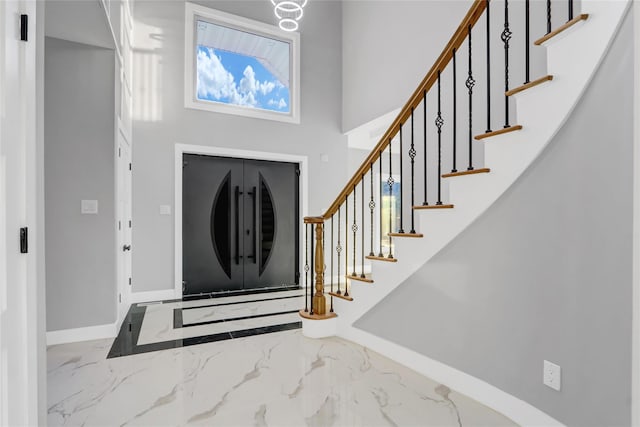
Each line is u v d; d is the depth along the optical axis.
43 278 1.30
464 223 2.00
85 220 2.97
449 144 3.57
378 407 1.91
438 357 2.22
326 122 5.47
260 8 5.04
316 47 5.43
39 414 1.26
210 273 4.75
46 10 2.46
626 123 1.33
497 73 3.06
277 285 5.20
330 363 2.48
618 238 1.36
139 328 3.25
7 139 1.00
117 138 3.13
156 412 1.85
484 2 1.94
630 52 1.30
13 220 1.04
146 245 4.26
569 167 1.55
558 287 1.60
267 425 1.74
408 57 4.25
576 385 1.52
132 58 4.22
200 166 4.71
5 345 0.98
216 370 2.35
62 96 2.93
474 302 2.01
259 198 5.09
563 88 1.53
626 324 1.34
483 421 1.78
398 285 2.46
